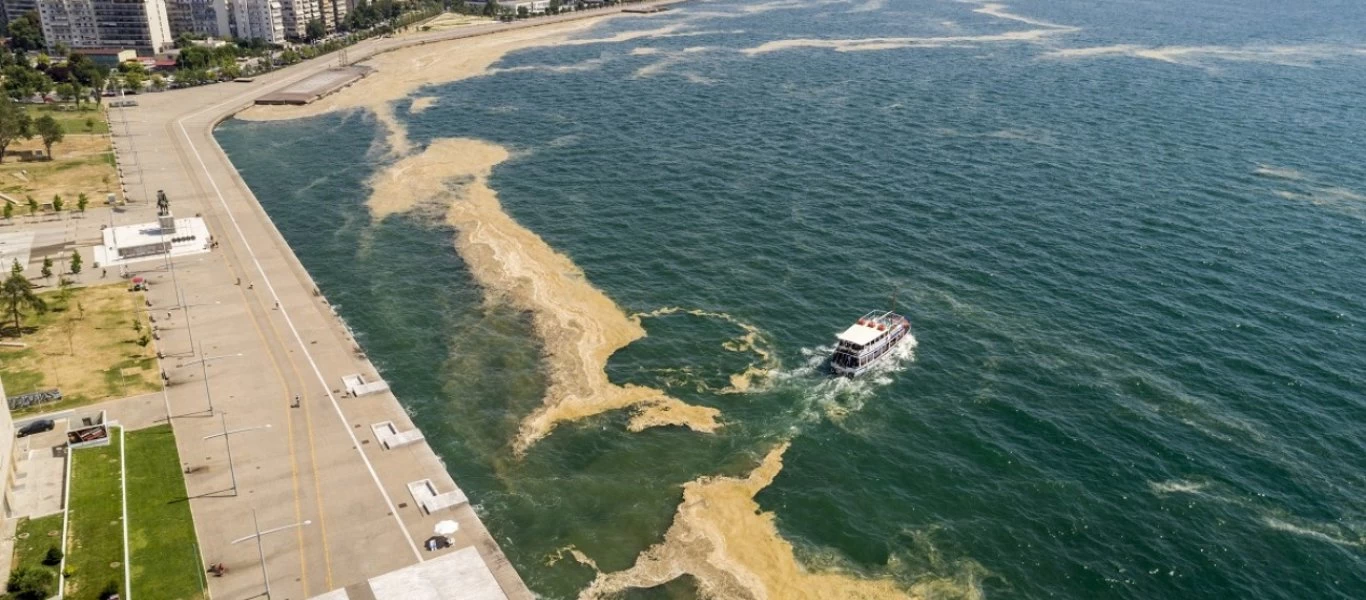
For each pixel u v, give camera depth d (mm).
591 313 153750
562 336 146625
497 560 98500
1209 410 123062
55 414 121500
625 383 133500
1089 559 99750
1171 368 133000
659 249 179000
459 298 161000
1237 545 100625
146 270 170250
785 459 116938
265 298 158875
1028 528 104312
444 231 190875
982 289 158750
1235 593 94688
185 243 182250
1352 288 155750
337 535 101312
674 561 100562
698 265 171625
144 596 91375
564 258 175500
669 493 111188
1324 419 120562
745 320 151000
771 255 175250
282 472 111875
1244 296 153625
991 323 147250
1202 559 99000
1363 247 172250
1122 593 95250
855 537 103625
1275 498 107000
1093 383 129875
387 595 92875
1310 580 95812
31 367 134500
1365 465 111938
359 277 169875
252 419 122875
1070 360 135875
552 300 158625
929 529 104625
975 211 193625
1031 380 131500
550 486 112750
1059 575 97812
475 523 104000
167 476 110438
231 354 139625
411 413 127750
